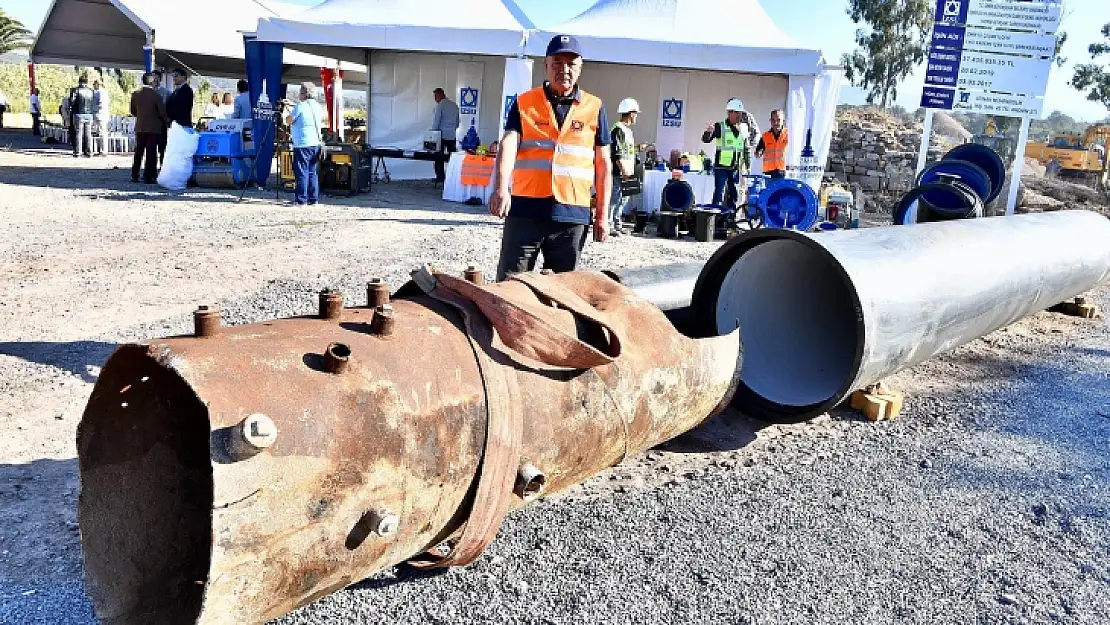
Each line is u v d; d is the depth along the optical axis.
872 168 20.88
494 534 2.46
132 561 2.23
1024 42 11.63
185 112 14.33
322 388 1.99
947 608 2.83
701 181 12.45
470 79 18.19
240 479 1.78
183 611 2.13
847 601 2.84
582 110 4.24
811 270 5.07
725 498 3.54
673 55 13.12
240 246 8.51
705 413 3.43
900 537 3.28
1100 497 3.71
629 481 3.66
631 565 2.98
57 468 3.48
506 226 4.40
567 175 4.23
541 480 2.52
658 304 4.28
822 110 13.49
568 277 3.25
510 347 2.48
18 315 5.66
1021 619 2.79
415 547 2.29
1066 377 5.59
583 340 2.83
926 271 4.18
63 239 8.48
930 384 5.29
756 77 17.34
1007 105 11.88
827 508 3.49
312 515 1.92
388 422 2.08
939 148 21.39
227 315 5.80
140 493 2.29
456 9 17.11
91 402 2.13
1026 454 4.18
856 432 4.39
